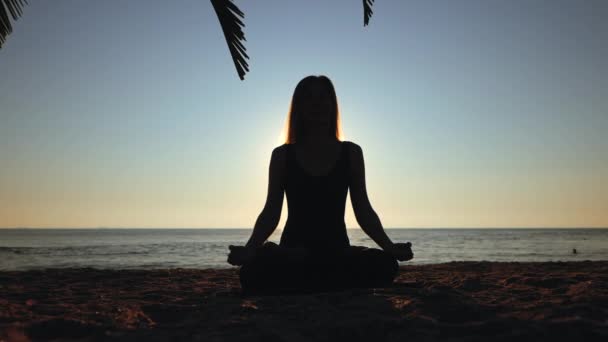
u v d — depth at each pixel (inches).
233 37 137.9
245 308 89.7
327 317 80.2
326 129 118.1
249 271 106.4
